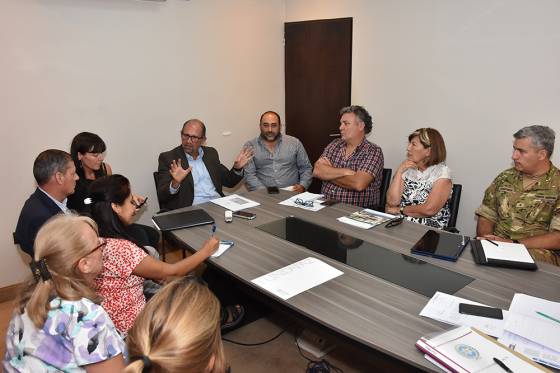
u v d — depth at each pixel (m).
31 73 2.83
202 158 3.27
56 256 1.06
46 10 2.82
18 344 1.06
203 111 3.77
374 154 2.91
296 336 2.40
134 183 3.45
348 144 3.03
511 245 1.81
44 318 1.03
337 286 1.52
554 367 1.06
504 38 2.84
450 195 2.53
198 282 0.89
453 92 3.18
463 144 3.20
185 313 0.76
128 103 3.30
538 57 2.71
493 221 2.51
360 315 1.32
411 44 3.35
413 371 1.21
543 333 1.17
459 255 1.77
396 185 2.62
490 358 1.06
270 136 3.47
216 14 3.68
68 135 3.05
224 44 3.79
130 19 3.20
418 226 2.15
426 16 3.21
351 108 2.90
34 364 1.05
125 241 1.61
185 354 0.72
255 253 1.84
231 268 1.68
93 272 1.16
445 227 2.44
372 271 1.63
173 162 2.95
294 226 2.19
